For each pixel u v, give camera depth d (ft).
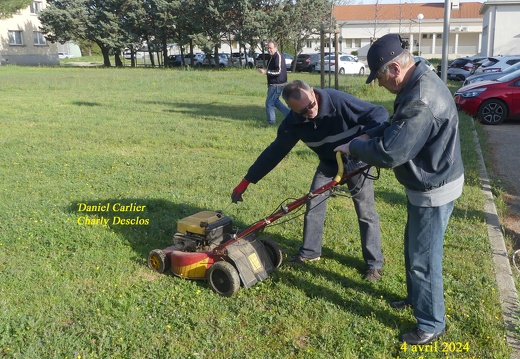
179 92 63.46
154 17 138.00
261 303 13.23
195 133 34.40
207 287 14.06
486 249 16.12
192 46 137.18
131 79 81.76
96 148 30.68
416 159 10.44
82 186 22.80
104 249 16.30
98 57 219.41
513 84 40.88
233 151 29.63
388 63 10.02
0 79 81.92
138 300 13.26
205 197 21.13
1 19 138.00
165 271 14.93
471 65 85.71
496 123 41.01
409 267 12.00
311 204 15.03
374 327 12.10
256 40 125.49
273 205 20.13
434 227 10.83
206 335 11.82
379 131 11.03
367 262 14.73
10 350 11.18
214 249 14.03
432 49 184.85
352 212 19.34
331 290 13.82
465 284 13.99
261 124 37.68
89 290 13.76
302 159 27.40
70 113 44.50
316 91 13.12
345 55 114.21
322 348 11.34
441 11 177.37
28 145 31.22
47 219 18.48
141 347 11.44
